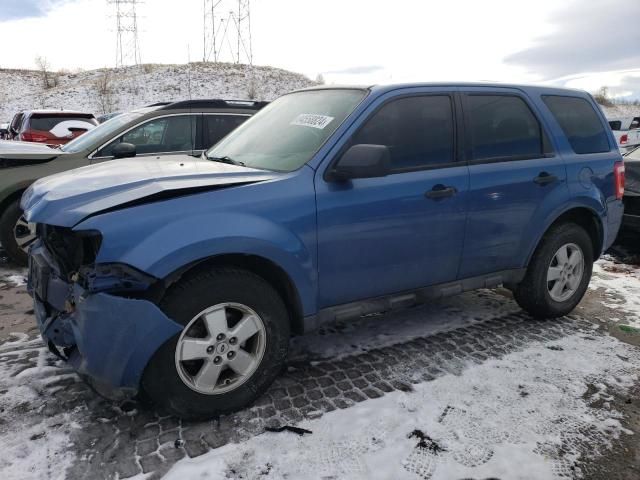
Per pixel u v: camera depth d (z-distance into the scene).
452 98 3.53
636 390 3.16
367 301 3.23
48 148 5.87
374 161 2.79
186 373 2.65
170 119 6.34
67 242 2.76
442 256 3.45
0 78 38.16
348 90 3.42
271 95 38.81
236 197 2.69
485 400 2.98
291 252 2.79
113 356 2.43
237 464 2.40
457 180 3.41
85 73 41.75
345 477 2.34
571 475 2.41
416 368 3.35
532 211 3.82
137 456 2.44
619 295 4.93
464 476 2.37
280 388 3.08
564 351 3.65
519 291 4.12
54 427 2.64
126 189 2.63
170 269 2.45
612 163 4.38
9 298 4.53
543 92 4.09
